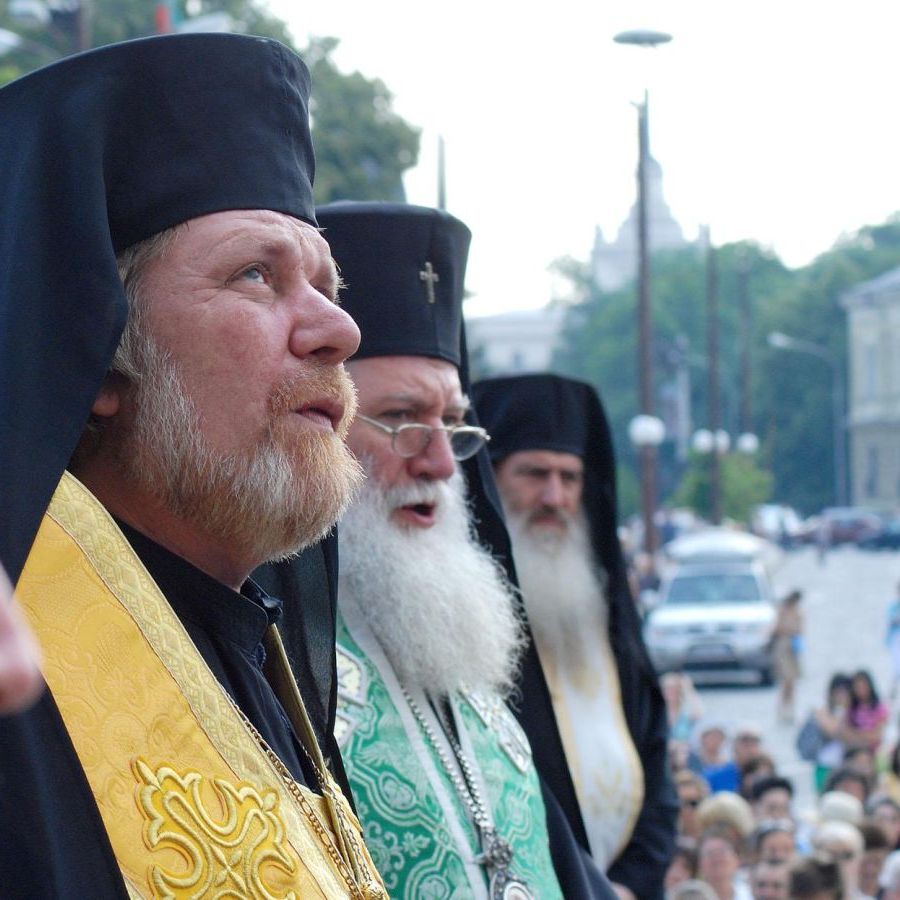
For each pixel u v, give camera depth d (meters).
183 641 2.30
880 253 130.50
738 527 63.38
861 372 109.12
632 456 112.06
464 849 3.84
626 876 6.11
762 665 29.25
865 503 108.25
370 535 4.18
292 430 2.52
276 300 2.55
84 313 2.24
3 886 1.90
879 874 9.68
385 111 40.06
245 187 2.55
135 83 2.48
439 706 4.09
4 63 32.00
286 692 2.85
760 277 126.25
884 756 14.52
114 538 2.28
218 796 2.24
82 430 2.25
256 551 2.58
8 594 1.37
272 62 2.63
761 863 8.93
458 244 4.59
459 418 4.54
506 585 4.64
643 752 6.46
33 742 1.98
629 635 6.49
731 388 116.38
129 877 2.11
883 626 43.72
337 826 2.65
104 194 2.36
